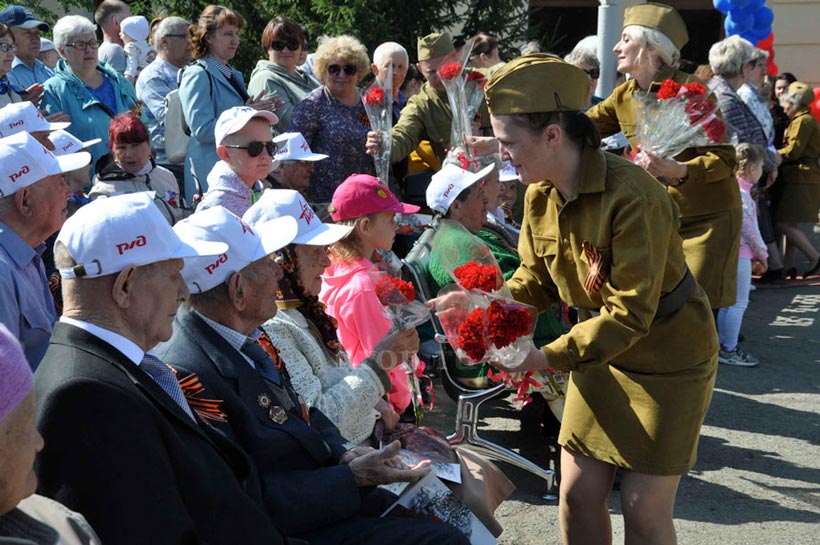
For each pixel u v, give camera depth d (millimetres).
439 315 3080
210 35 5711
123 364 2078
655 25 4594
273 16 8977
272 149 4484
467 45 5680
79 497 1896
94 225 2121
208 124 5582
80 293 2137
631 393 2885
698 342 2869
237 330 2656
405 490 2865
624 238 2648
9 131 4148
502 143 2707
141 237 2152
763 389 5633
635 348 2865
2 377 1535
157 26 7133
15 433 1572
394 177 6266
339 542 2580
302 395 2945
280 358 2920
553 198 2840
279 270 2721
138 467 1939
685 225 5020
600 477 3012
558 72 2627
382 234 3691
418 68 7473
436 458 3084
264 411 2602
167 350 2539
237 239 2607
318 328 3279
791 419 5133
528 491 4172
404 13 9289
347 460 2795
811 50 12016
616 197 2654
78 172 4832
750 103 6922
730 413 5219
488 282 2955
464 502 3002
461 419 4047
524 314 2779
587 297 2938
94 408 1937
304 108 5680
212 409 2451
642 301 2646
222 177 4422
